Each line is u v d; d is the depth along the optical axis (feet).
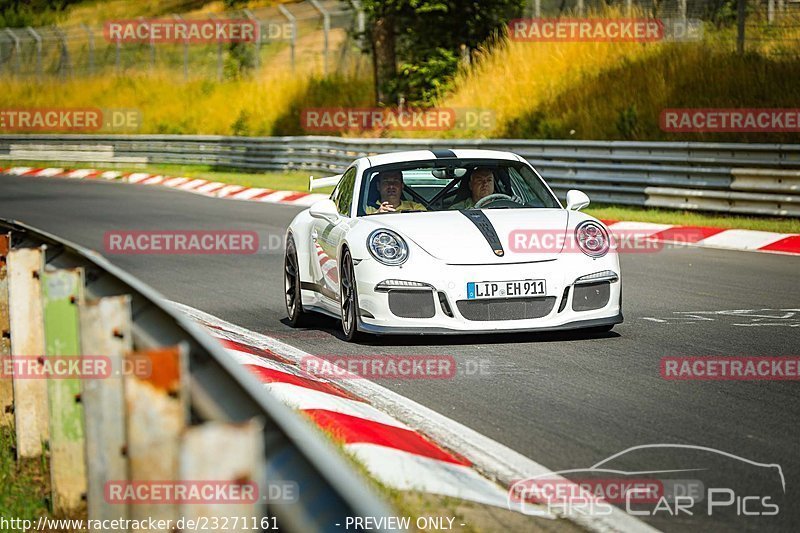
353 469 26.76
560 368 41.14
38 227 107.65
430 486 26.78
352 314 47.88
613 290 46.93
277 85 217.36
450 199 52.19
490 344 46.26
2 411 32.24
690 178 99.35
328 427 31.01
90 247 91.76
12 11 366.22
